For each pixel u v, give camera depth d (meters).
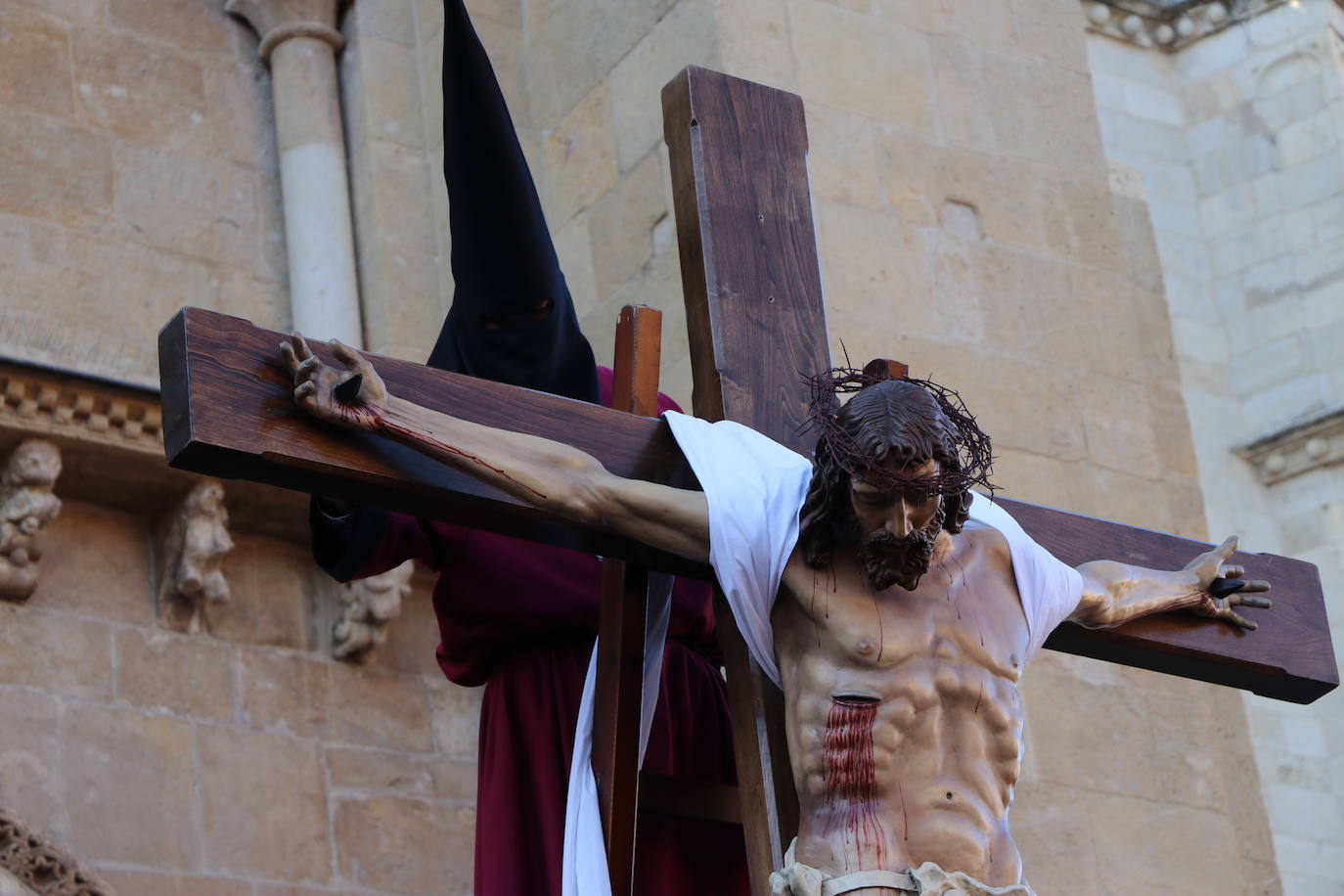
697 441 5.02
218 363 4.62
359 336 9.23
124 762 7.95
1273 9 12.19
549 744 5.54
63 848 7.66
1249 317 11.86
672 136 5.64
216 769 8.10
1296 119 12.02
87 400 8.07
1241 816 9.98
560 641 5.64
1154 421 9.88
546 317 5.40
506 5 9.75
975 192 9.22
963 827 4.78
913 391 4.75
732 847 5.54
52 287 8.68
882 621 4.85
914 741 4.82
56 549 8.15
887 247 8.88
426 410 4.80
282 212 9.38
